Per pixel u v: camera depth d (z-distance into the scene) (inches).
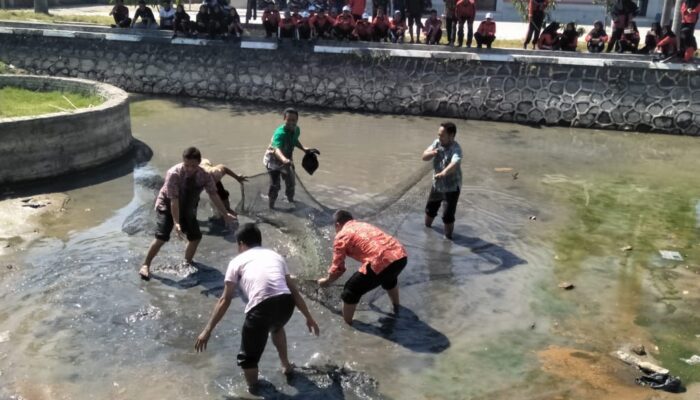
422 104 687.1
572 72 655.8
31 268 299.1
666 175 498.6
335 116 671.8
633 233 374.6
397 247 256.4
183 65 735.1
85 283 286.2
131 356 234.2
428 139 584.4
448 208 346.9
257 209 361.7
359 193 421.7
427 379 228.4
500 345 252.1
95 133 454.3
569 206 419.5
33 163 419.2
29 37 762.2
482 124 660.1
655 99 638.5
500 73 667.4
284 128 359.9
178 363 230.8
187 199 290.8
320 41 708.7
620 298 294.5
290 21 718.5
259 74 719.7
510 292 296.8
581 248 350.6
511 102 666.8
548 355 246.1
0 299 269.9
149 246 327.3
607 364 240.8
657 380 228.1
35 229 345.4
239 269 211.3
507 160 529.3
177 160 486.3
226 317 263.0
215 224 359.9
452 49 680.4
